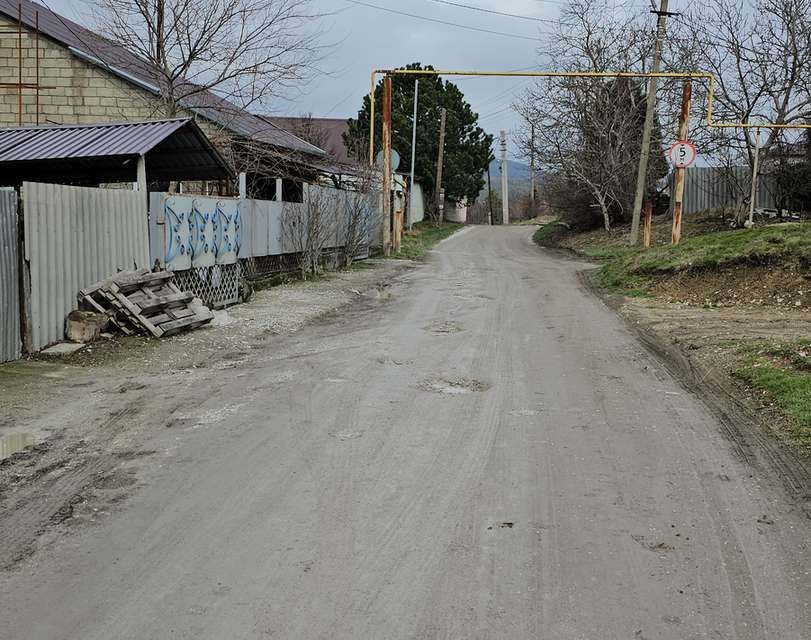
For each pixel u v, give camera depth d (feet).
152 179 49.21
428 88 173.27
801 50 84.74
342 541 14.19
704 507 15.87
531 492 16.67
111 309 33.71
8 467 18.20
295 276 62.64
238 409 23.36
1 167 41.98
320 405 23.85
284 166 67.46
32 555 13.65
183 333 36.24
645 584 12.62
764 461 18.69
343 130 179.42
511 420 22.27
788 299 43.01
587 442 20.24
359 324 40.68
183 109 64.54
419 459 18.79
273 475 17.66
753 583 12.67
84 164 41.50
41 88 67.87
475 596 12.21
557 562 13.39
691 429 21.40
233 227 48.80
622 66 104.73
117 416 22.58
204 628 11.25
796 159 87.61
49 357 29.86
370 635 11.08
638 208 87.86
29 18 70.38
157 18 61.00
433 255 93.45
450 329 38.86
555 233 130.52
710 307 44.06
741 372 27.22
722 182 103.60
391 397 24.90
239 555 13.62
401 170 169.99
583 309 45.73
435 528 14.78
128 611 11.74
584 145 109.70
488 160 193.36
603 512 15.60
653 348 33.50
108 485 17.03
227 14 60.59
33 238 29.84
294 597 12.15
